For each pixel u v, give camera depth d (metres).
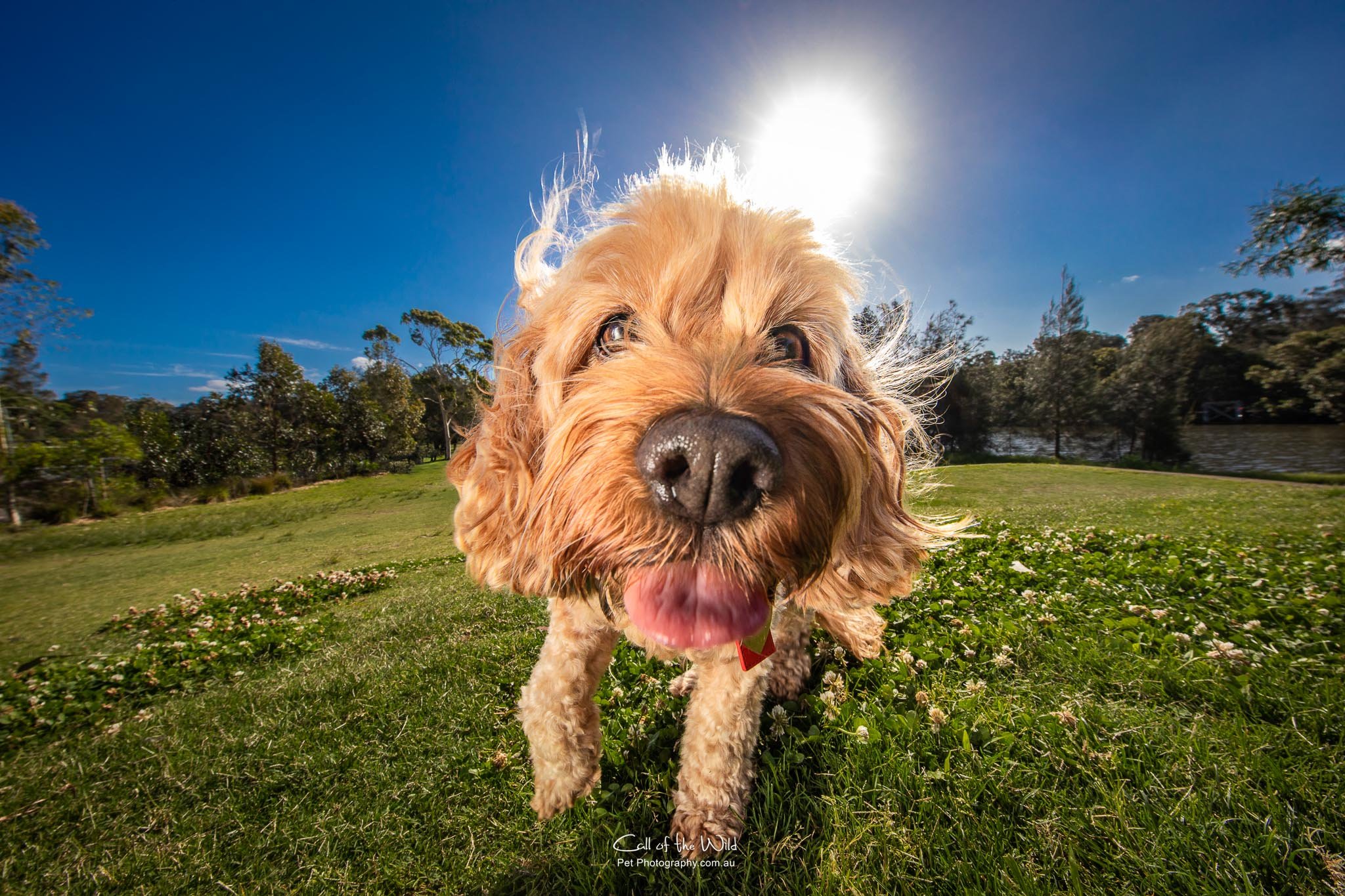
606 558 0.14
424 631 0.50
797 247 0.19
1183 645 0.29
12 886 0.21
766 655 0.17
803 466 0.14
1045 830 0.17
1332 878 0.14
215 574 1.36
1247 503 1.26
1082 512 1.16
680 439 0.12
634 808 0.20
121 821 0.24
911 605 0.38
